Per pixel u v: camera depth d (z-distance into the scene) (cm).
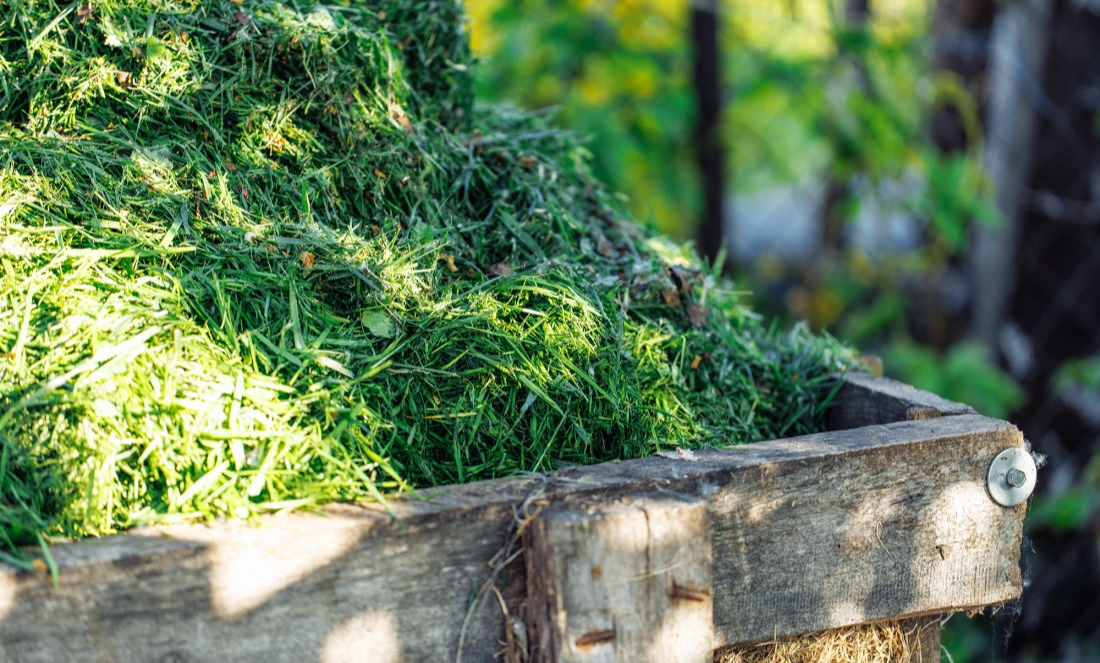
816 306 570
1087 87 423
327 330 178
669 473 165
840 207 502
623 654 152
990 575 187
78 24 203
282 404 163
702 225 507
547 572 149
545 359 185
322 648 147
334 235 197
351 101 220
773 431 229
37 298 166
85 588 135
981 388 396
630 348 202
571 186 262
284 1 225
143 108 200
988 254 445
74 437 152
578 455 183
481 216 232
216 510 151
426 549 150
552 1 476
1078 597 429
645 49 492
